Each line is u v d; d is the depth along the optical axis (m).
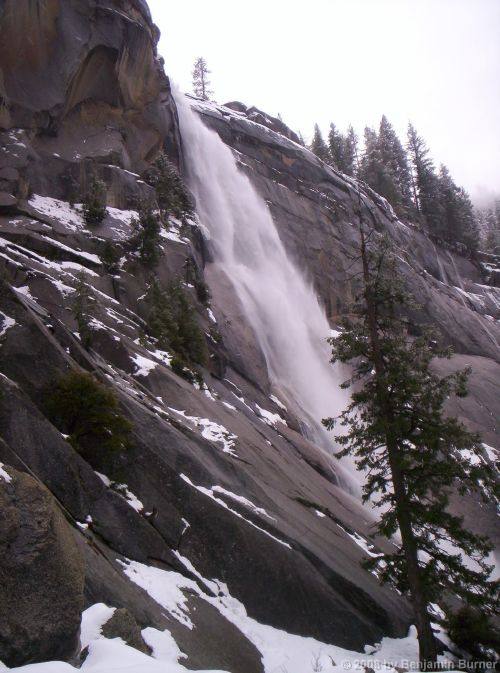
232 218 40.88
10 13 25.27
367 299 15.15
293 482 17.88
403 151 82.25
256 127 50.41
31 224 22.02
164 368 18.45
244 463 15.73
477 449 13.55
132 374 16.45
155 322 21.27
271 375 32.12
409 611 14.88
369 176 71.00
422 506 12.97
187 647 7.79
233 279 34.91
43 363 10.96
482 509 28.78
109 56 30.45
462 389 13.96
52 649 5.22
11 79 25.75
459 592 12.79
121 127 31.52
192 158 40.22
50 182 25.64
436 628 14.91
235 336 29.39
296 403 31.16
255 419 22.58
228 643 8.82
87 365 12.81
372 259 15.67
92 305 16.47
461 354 51.59
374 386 14.27
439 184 81.44
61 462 9.07
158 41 35.88
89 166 27.48
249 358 28.98
